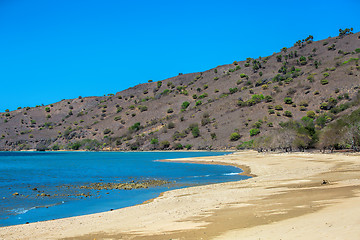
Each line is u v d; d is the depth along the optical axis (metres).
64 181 42.78
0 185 39.16
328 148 76.94
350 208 15.36
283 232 12.67
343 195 19.48
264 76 187.88
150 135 157.88
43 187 36.75
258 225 14.38
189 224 16.14
